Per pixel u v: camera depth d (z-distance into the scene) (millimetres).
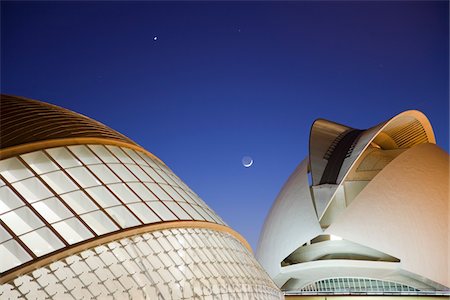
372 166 50188
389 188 46594
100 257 18281
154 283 18531
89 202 20375
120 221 20328
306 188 50000
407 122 52031
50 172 21141
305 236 47250
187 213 23797
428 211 46000
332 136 53125
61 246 17609
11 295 15477
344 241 47312
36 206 19078
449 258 44344
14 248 16969
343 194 48594
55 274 16750
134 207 21547
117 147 25859
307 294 47750
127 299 17203
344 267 45906
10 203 18812
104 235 18922
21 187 19750
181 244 21516
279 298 25344
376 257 46219
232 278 21953
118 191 22078
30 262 16500
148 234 20797
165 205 23172
